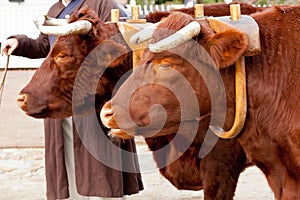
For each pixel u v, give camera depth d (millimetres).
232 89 4738
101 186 6090
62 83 5723
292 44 4906
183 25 4668
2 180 8836
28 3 21578
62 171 6207
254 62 4824
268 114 4816
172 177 6168
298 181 4805
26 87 5766
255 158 4996
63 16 6395
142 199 7980
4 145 10703
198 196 8125
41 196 8141
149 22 6035
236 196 8031
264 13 5117
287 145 4801
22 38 6480
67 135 6273
